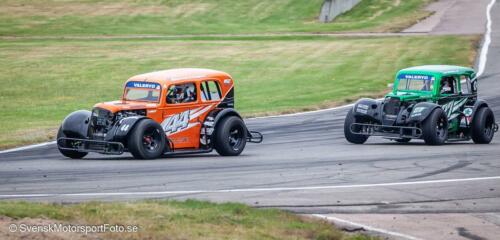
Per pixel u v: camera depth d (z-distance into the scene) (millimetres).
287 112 95312
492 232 41031
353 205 45812
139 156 61062
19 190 47969
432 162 61000
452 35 161875
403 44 152750
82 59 143500
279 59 141625
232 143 64812
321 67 132750
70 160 61906
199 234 35125
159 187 49531
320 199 47094
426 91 71562
